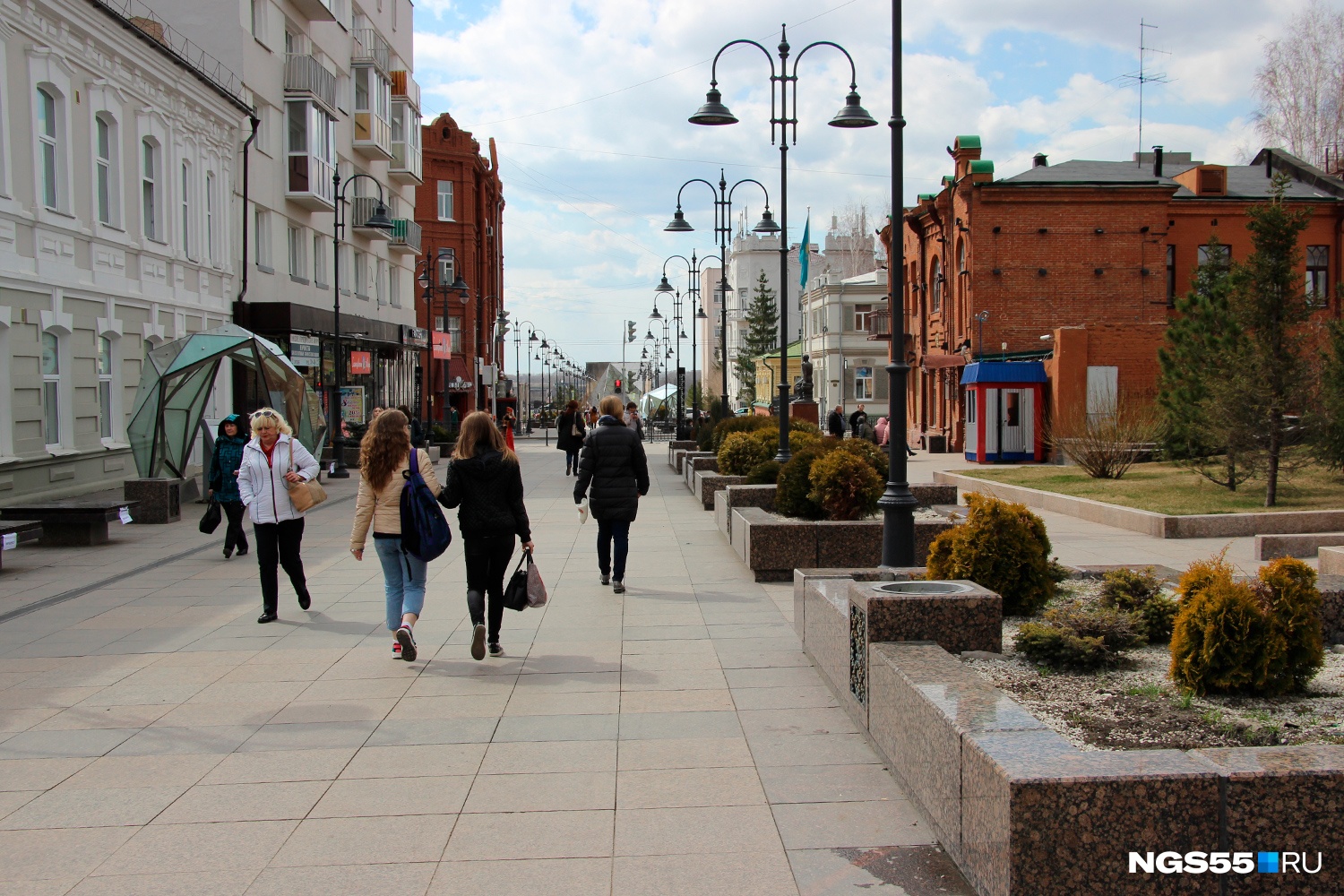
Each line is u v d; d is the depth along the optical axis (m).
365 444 7.70
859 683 5.70
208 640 8.34
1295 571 4.95
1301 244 34.53
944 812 4.12
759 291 98.69
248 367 24.88
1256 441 15.27
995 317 32.62
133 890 4.01
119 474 19.42
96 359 18.59
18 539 11.88
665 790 4.94
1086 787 3.29
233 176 25.05
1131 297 32.72
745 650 7.74
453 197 58.53
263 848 4.38
